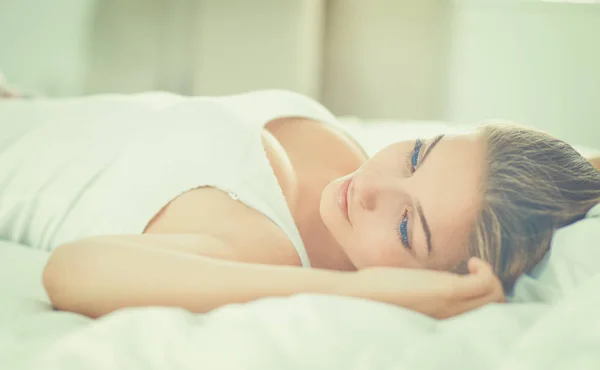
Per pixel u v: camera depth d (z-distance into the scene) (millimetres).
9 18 2490
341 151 1098
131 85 2604
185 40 2578
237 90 2562
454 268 764
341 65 2693
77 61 2527
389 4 2592
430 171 786
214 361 455
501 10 2414
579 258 691
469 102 2516
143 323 516
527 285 720
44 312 637
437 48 2543
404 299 637
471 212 746
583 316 478
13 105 1215
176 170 888
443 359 458
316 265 926
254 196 859
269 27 2500
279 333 495
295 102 1211
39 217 1045
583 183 772
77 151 1070
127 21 2557
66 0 2486
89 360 454
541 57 2383
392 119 2648
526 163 760
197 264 659
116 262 650
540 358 435
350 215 845
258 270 662
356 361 464
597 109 2334
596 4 2281
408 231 778
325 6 2676
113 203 970
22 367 456
